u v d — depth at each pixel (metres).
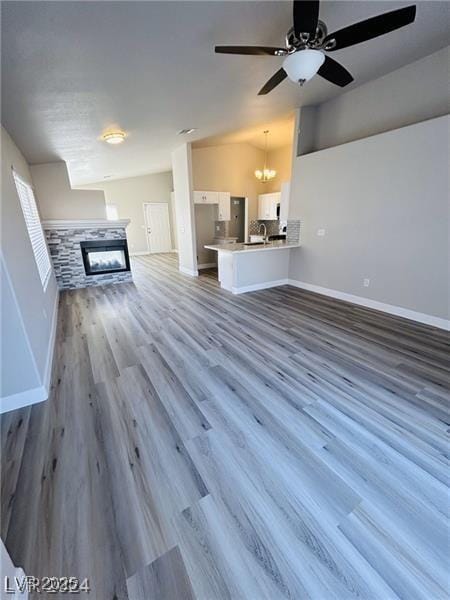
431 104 3.23
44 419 1.96
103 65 2.28
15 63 1.99
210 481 1.47
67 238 5.40
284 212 6.15
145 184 9.61
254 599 1.03
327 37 1.89
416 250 3.44
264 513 1.31
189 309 4.21
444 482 1.44
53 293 4.26
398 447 1.65
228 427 1.84
